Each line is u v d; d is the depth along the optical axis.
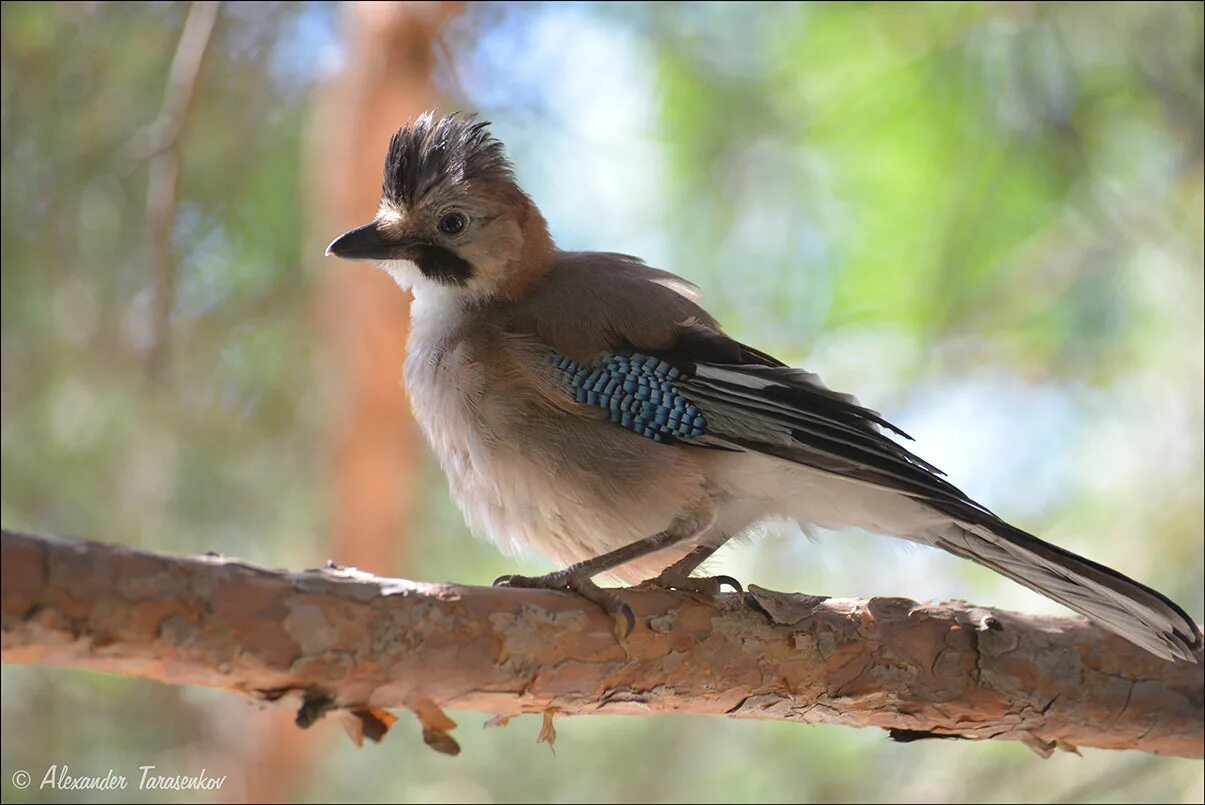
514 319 7.58
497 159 8.11
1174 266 10.76
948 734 6.61
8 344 10.61
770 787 10.41
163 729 10.51
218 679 5.01
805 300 12.12
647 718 10.61
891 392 11.70
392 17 11.07
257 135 11.18
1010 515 11.14
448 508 11.42
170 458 10.71
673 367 7.24
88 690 10.34
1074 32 10.88
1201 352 10.48
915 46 11.30
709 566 7.74
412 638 5.25
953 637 6.41
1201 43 10.64
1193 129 10.66
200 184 11.08
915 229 11.63
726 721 10.62
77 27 10.76
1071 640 6.65
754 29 11.97
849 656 6.22
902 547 7.69
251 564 5.07
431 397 7.59
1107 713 6.66
